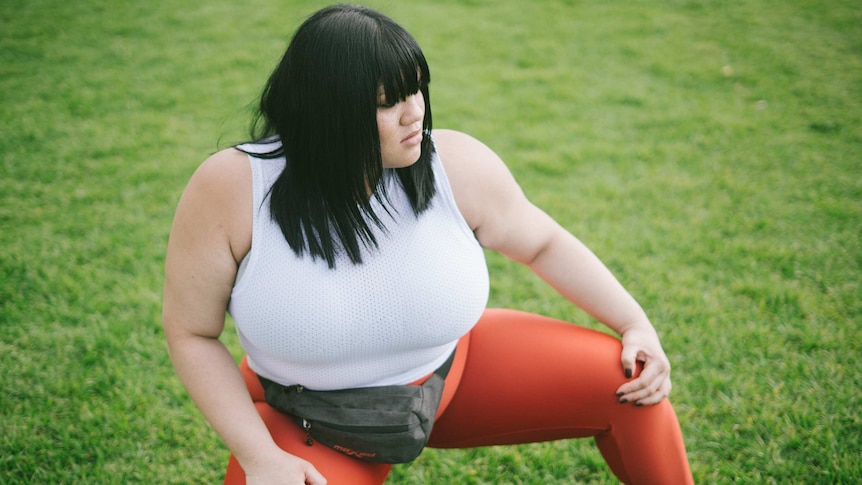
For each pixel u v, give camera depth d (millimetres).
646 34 7664
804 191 4543
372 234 1434
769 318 3342
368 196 1441
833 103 5883
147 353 3125
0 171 4758
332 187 1385
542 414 1770
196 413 2809
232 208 1429
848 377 2928
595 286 1779
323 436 1560
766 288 3543
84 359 3076
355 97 1301
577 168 4895
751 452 2559
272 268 1436
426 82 1410
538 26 7977
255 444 1470
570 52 7215
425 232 1504
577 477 2539
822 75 6465
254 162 1436
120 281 3648
